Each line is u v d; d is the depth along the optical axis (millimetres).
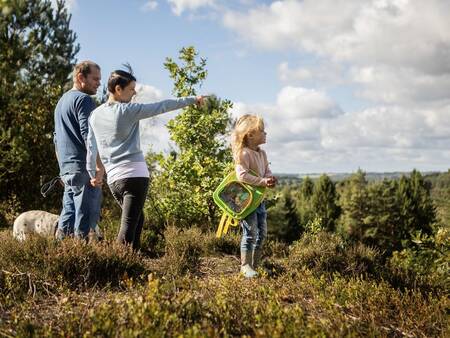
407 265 6398
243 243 4750
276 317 3010
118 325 2752
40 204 13820
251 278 4199
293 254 6020
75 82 5297
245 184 4652
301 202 63844
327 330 2891
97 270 4430
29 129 13648
